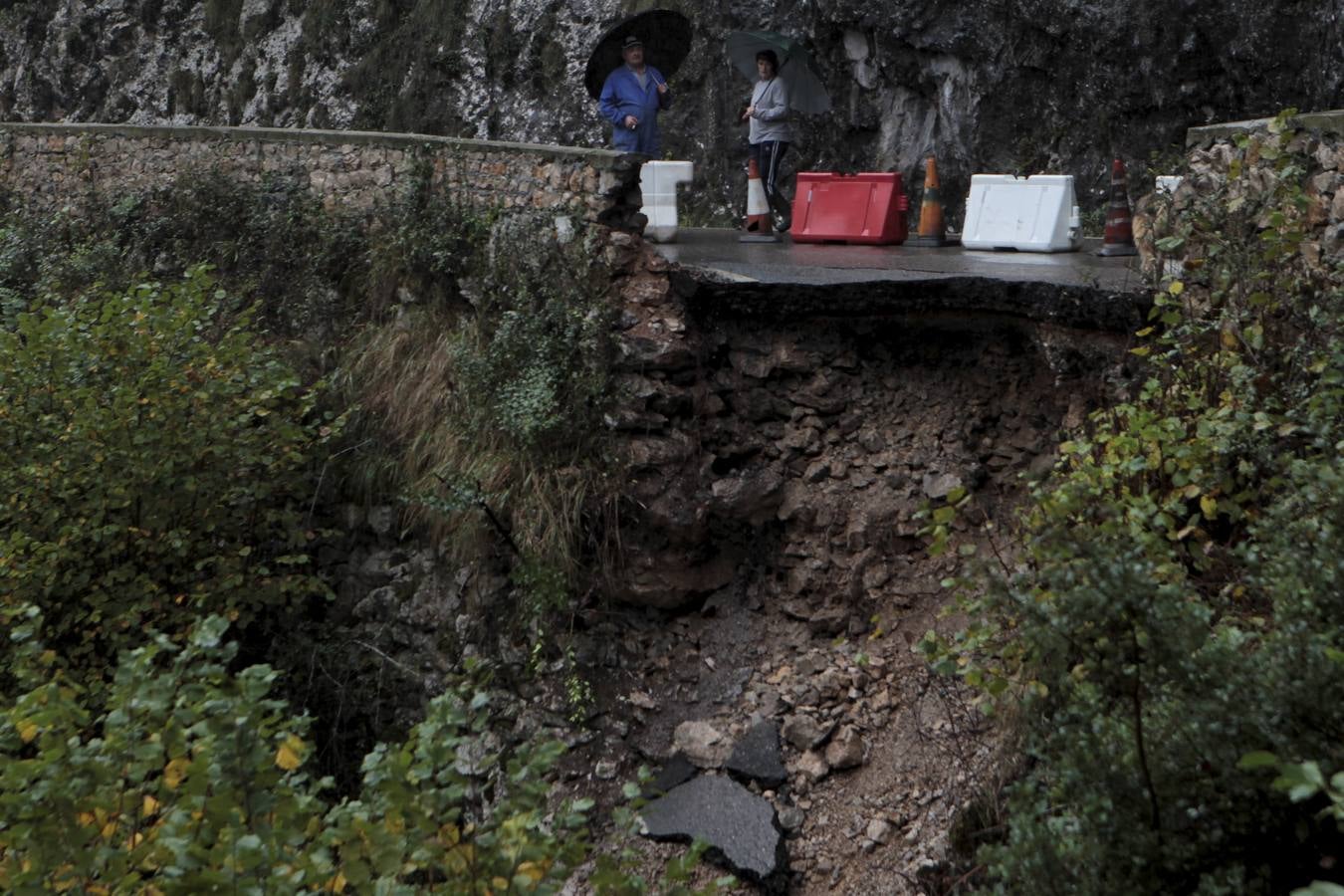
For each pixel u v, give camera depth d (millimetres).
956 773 6738
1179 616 4070
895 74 14281
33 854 3709
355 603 9312
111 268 12453
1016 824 4367
